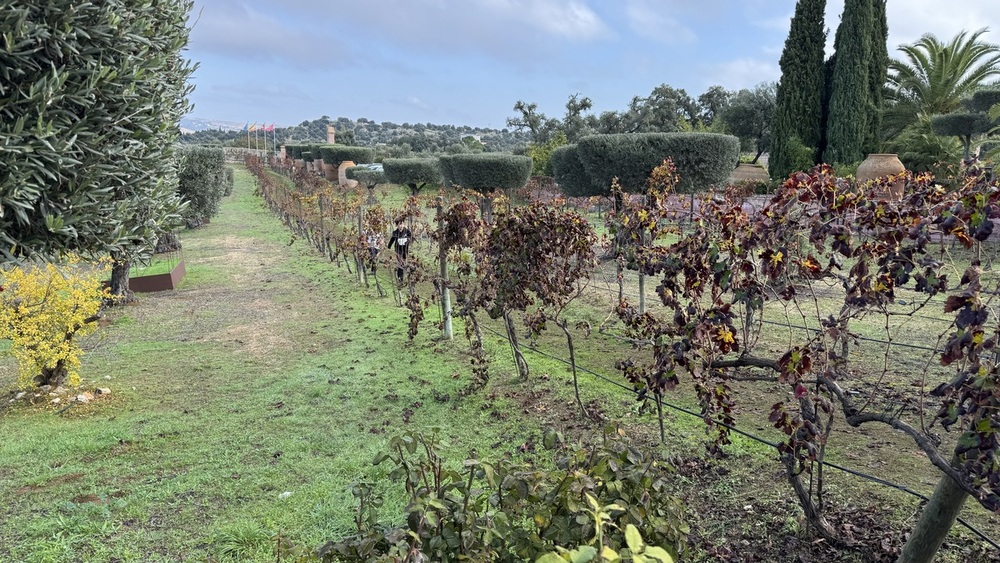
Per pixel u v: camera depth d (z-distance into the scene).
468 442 5.06
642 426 5.09
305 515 3.97
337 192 32.31
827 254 3.45
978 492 2.36
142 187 4.51
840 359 3.07
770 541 3.44
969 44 24.98
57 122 3.67
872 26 25.16
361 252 12.45
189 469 4.74
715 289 3.60
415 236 15.30
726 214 3.47
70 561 3.52
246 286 13.12
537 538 2.17
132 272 13.33
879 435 4.73
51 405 6.22
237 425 5.63
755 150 38.22
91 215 3.94
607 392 5.95
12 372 7.45
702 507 3.84
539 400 5.92
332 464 4.74
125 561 3.53
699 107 44.19
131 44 4.04
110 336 8.99
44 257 4.12
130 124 4.20
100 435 5.39
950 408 2.38
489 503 2.40
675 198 10.30
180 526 3.91
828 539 3.39
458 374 6.84
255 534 3.71
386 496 4.16
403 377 6.86
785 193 3.14
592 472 2.29
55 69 3.54
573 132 39.41
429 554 2.17
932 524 2.69
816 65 26.64
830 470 4.16
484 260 6.97
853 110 25.36
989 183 2.55
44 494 4.35
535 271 5.63
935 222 2.66
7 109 3.47
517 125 42.97
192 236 21.62
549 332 8.63
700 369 3.79
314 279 13.82
